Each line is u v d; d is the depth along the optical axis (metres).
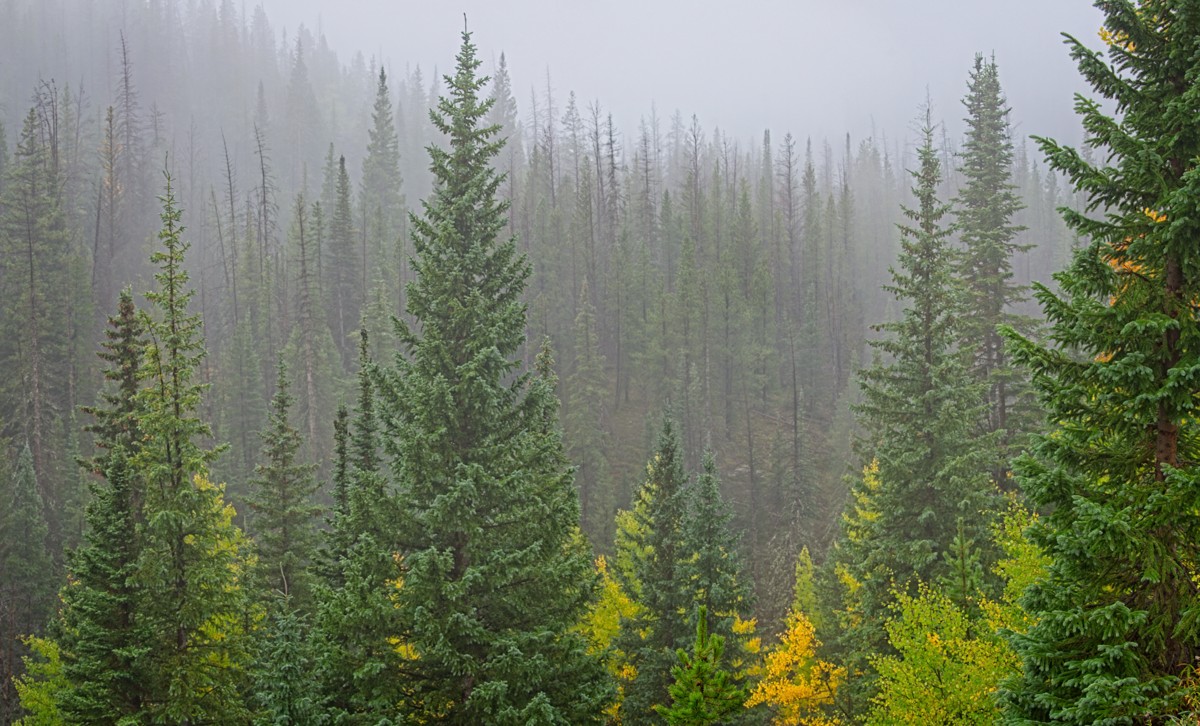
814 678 26.38
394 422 16.58
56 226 68.69
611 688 15.91
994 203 33.31
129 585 18.78
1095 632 9.38
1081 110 10.27
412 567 15.26
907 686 15.77
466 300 17.06
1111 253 10.24
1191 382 9.27
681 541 26.58
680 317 70.38
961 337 30.19
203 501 20.14
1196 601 9.06
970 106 35.69
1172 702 8.67
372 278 82.44
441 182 18.25
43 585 38.97
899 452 23.98
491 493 16.50
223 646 19.73
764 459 66.38
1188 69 9.55
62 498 46.59
